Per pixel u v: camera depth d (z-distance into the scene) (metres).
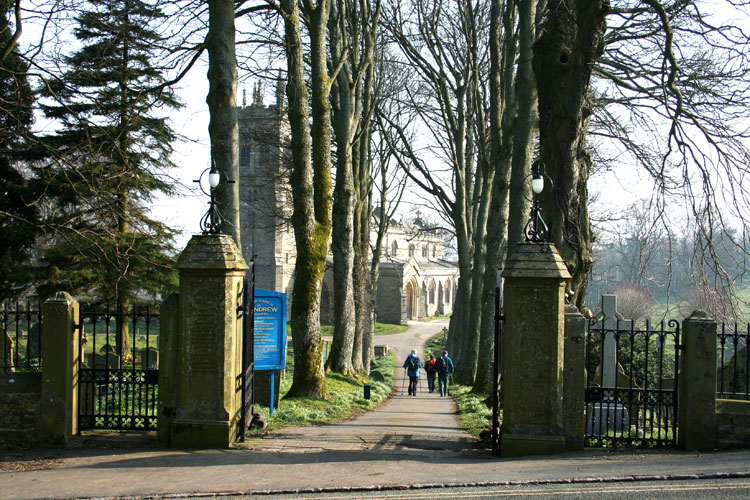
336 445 9.76
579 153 12.82
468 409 17.25
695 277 11.98
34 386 9.23
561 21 12.86
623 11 11.73
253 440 9.92
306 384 15.52
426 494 6.67
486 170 25.03
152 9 13.55
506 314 8.93
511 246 16.16
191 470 7.89
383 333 63.41
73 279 22.28
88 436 9.34
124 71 15.52
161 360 9.33
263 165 36.75
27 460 8.48
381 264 71.38
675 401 8.95
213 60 12.45
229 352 9.20
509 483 7.00
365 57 20.69
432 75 26.44
